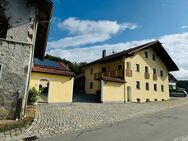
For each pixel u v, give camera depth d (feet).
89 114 41.11
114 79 76.69
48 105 53.83
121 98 77.87
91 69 116.06
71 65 176.65
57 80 61.05
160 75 107.14
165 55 104.73
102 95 70.64
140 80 92.68
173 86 168.45
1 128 24.07
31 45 32.65
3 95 29.53
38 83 57.31
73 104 59.47
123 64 86.02
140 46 96.22
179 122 33.53
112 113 44.39
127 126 30.04
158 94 102.42
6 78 30.09
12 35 33.45
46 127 27.32
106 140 21.84
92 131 26.37
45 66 61.72
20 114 29.94
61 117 35.60
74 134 24.57
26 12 35.53
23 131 24.43
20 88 30.50
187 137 23.12
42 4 36.32
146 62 98.99
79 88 126.00
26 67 31.45
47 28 41.93
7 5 34.55
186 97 124.88
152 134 24.64
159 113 46.70
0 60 30.30
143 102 83.61
